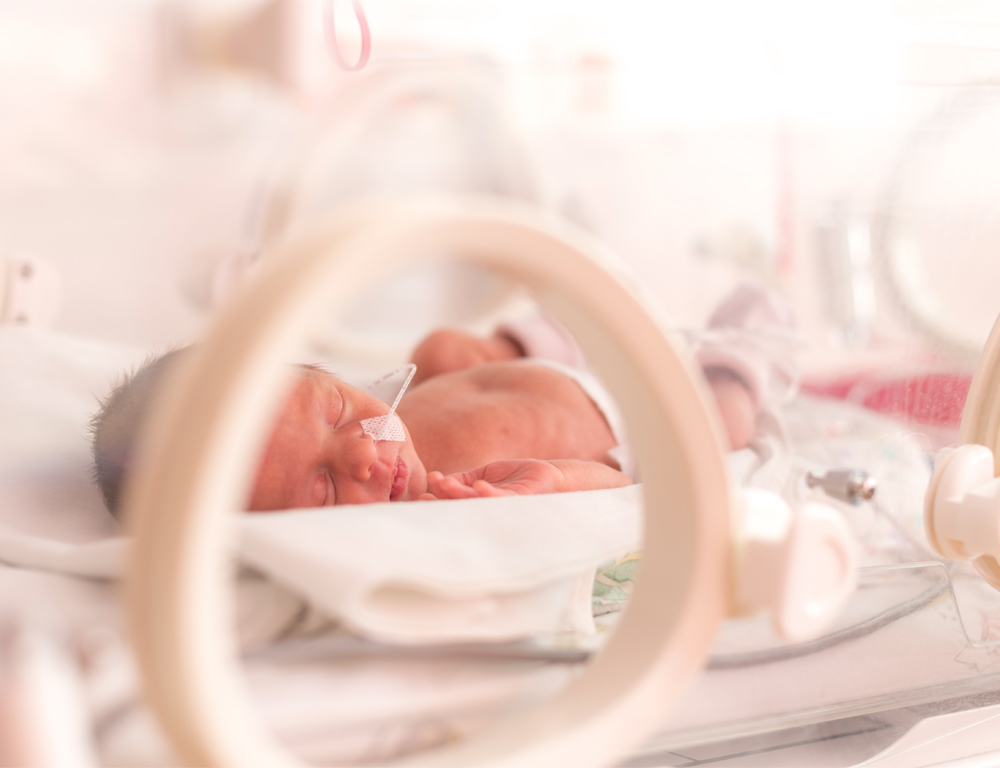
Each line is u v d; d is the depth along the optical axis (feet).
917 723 2.23
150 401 2.34
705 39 3.74
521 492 2.43
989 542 2.13
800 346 3.84
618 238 4.61
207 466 1.02
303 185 2.91
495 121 3.67
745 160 4.21
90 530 2.42
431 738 1.53
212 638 1.07
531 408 3.33
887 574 2.45
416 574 1.47
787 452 3.39
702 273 4.75
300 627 1.61
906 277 3.33
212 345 1.07
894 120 3.40
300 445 2.40
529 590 1.73
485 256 1.24
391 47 3.09
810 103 3.77
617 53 3.61
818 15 3.57
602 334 1.41
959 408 2.98
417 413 3.27
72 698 1.16
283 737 1.41
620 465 3.45
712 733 1.98
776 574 1.46
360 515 1.78
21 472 2.54
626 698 1.45
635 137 4.14
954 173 3.12
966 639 2.43
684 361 1.40
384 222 1.11
